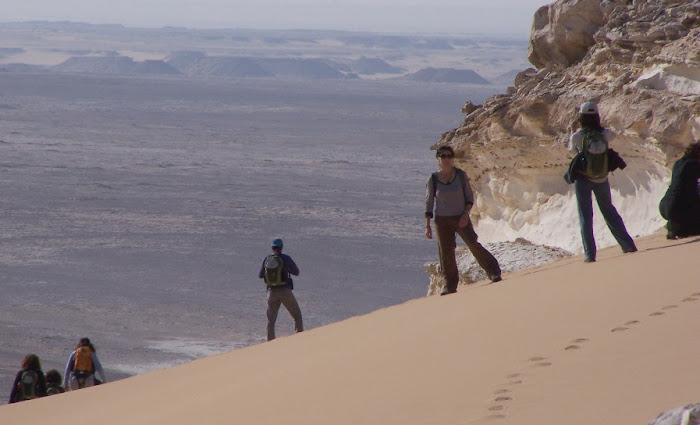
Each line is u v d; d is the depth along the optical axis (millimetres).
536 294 36219
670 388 18672
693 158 47312
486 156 76750
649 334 23641
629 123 60906
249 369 38344
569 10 75312
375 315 48250
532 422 18281
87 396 43938
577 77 70375
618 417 17438
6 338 160750
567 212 71438
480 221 81562
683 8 64062
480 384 22141
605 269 39562
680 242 45594
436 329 32594
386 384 25031
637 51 64938
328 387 26938
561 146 67875
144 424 29766
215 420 26719
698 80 58625
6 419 40781
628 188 65000
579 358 22484
